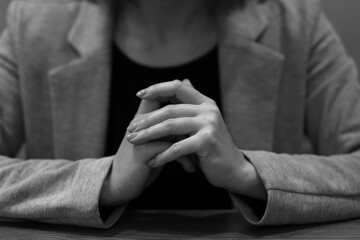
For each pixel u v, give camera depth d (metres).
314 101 0.79
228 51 0.75
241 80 0.75
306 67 0.78
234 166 0.49
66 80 0.76
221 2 0.77
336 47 0.80
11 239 0.46
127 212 0.57
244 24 0.76
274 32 0.78
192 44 0.79
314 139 0.81
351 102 0.74
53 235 0.47
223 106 0.75
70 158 0.76
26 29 0.79
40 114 0.79
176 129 0.47
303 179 0.50
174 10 0.76
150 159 0.48
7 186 0.52
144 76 0.78
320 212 0.50
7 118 0.78
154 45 0.79
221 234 0.47
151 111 0.51
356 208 0.52
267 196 0.48
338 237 0.46
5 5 1.17
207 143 0.47
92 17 0.79
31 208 0.49
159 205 0.76
